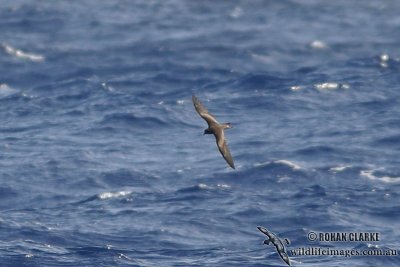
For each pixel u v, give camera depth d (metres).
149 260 58.44
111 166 76.69
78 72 115.25
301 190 69.88
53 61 121.12
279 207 66.81
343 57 123.12
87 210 67.56
